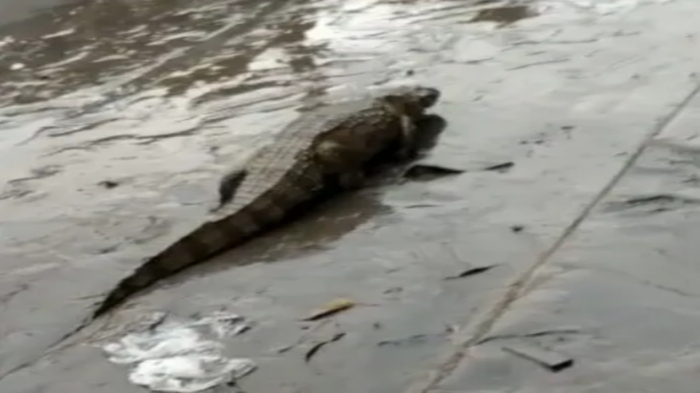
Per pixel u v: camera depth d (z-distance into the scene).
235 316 3.87
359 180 5.01
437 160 5.04
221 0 10.02
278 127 5.96
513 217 4.28
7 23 10.48
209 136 6.07
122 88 7.55
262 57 7.70
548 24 7.12
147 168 5.71
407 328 3.55
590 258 3.80
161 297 4.12
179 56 8.17
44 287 4.44
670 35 6.44
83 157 6.13
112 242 4.79
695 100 5.24
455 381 3.18
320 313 3.76
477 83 6.11
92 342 3.88
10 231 5.12
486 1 8.09
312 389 3.30
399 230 4.36
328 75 6.88
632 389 2.99
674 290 3.49
